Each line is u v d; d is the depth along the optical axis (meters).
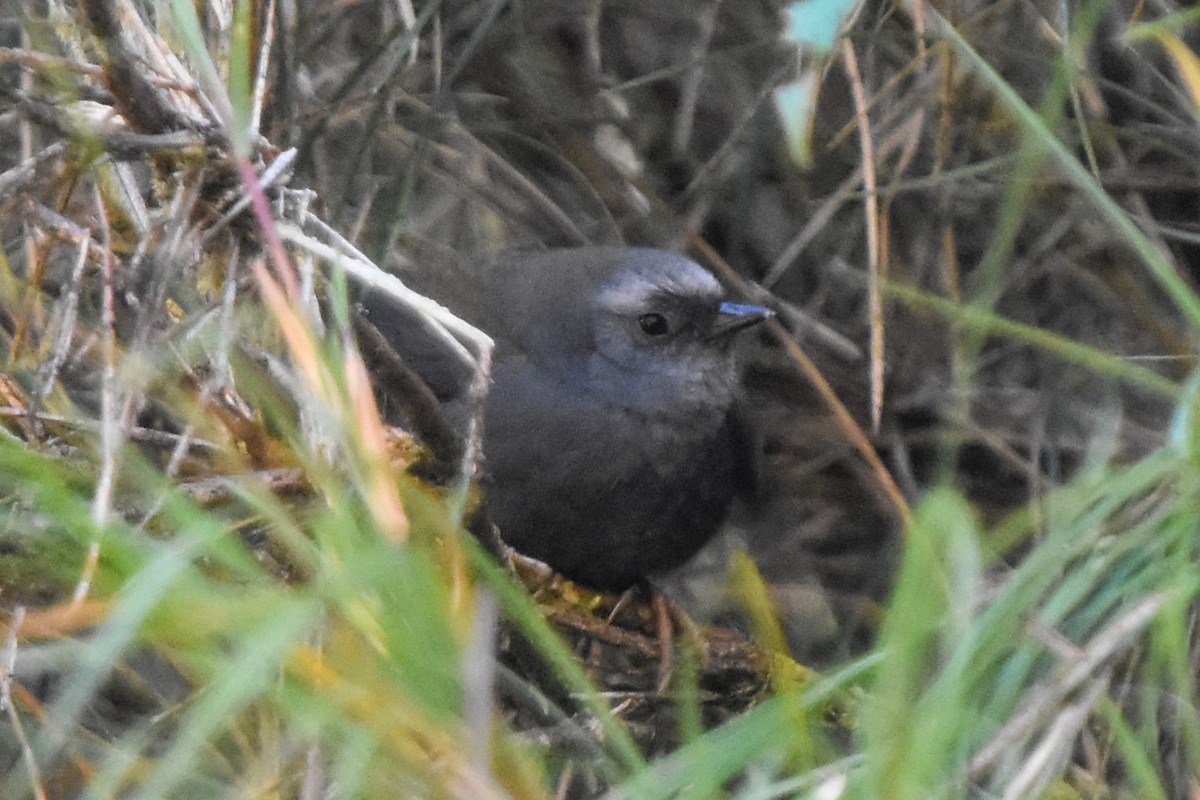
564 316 10.30
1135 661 7.88
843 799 6.08
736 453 10.71
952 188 10.97
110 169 7.82
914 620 6.26
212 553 6.23
